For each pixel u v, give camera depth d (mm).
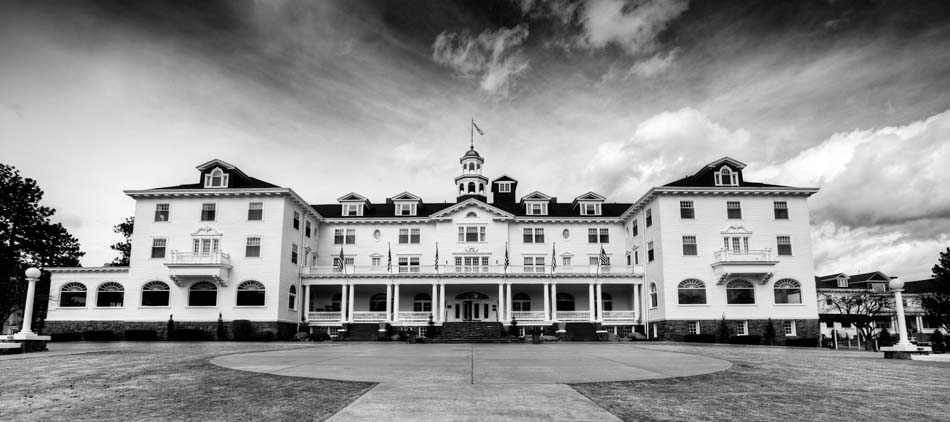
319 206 64938
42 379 15289
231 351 27312
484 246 58594
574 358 23250
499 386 13719
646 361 21656
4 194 59531
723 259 49219
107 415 10266
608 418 9836
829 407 11188
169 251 50656
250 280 49906
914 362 21953
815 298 49969
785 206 51406
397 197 61312
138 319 49844
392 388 13328
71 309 50500
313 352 27031
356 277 54250
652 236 52656
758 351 29922
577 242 60031
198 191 50969
